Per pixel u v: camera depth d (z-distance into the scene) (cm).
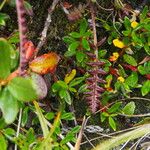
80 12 21
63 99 21
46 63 18
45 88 18
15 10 20
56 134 21
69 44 21
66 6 21
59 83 21
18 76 16
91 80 21
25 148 20
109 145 20
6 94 16
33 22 21
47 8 21
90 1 21
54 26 21
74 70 21
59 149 21
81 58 21
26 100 16
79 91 21
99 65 21
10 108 16
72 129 21
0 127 20
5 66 16
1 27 20
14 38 20
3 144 19
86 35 21
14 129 21
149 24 21
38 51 21
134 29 21
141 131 20
